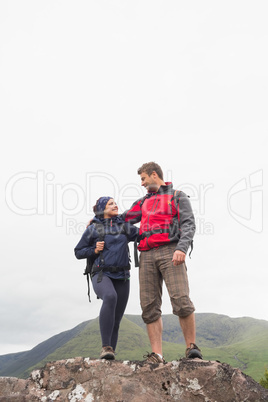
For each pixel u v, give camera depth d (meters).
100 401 3.88
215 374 3.85
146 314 4.80
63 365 4.30
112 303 4.64
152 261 4.91
